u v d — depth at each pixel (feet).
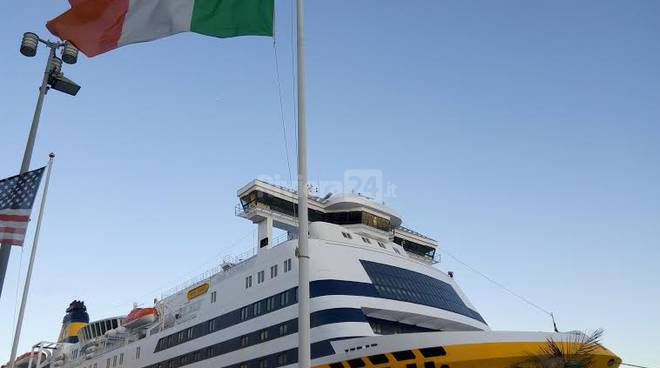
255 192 188.03
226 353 172.45
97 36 70.18
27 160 73.72
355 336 140.26
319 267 156.46
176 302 213.87
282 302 159.22
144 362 215.92
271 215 188.75
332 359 137.08
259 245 186.60
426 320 164.76
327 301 148.15
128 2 70.54
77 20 70.85
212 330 183.93
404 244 229.04
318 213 198.08
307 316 48.93
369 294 154.81
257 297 169.68
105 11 70.79
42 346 315.58
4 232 70.28
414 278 172.55
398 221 212.02
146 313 223.30
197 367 183.11
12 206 71.56
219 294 188.96
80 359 279.49
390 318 162.09
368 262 166.40
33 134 74.79
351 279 156.04
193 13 67.26
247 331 167.12
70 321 321.52
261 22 64.44
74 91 80.23
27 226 71.15
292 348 148.46
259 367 156.87
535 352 121.70
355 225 193.57
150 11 69.31
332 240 171.12
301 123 54.54
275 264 168.35
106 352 253.24
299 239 51.75
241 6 66.13
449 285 186.29
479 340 125.59
